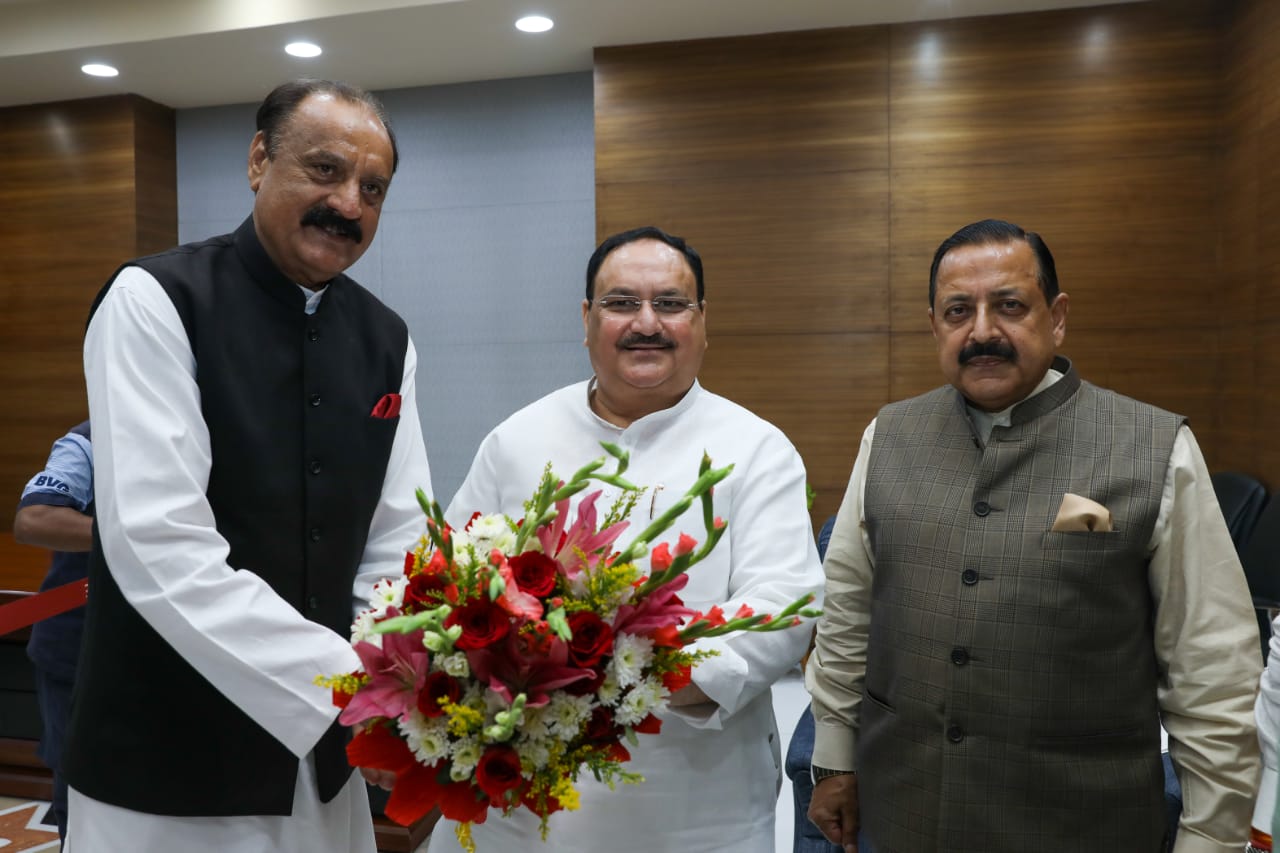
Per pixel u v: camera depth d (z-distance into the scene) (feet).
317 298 4.89
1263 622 8.41
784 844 9.20
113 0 14.16
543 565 3.00
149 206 16.65
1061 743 4.11
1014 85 13.32
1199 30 12.76
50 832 9.82
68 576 7.79
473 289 16.24
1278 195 11.05
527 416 5.21
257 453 4.49
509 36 14.08
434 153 16.28
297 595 4.65
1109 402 4.43
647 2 12.92
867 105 13.75
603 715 3.00
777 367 14.17
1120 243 13.12
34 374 16.84
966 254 4.41
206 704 4.35
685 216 14.33
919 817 4.31
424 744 2.85
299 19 13.47
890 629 4.52
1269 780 3.51
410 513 5.20
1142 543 4.09
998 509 4.32
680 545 3.10
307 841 4.68
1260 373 11.52
